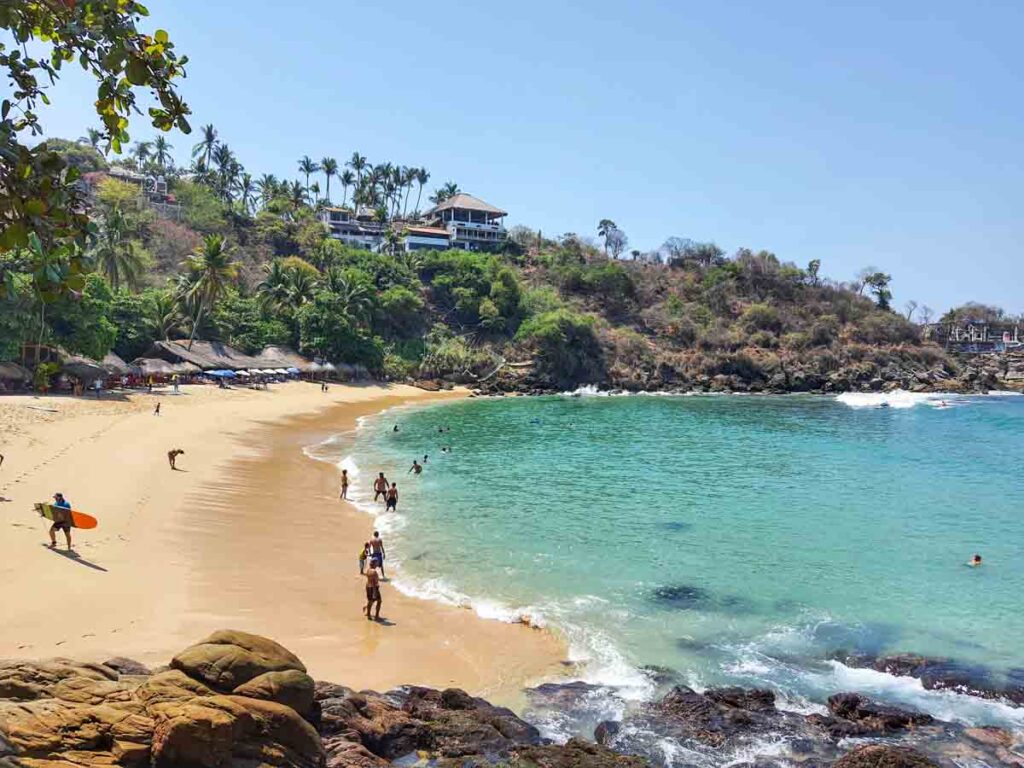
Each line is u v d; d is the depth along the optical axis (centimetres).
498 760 1287
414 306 11906
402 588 2292
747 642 1956
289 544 2655
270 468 4109
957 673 1770
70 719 936
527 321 12494
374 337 10806
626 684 1694
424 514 3278
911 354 13825
